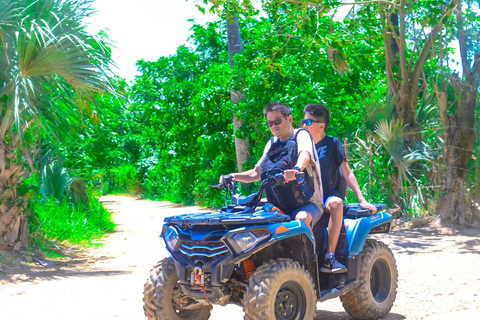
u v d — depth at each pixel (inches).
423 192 537.6
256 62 628.7
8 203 365.1
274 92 715.4
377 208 221.1
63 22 335.3
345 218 211.6
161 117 1019.3
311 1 511.2
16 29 336.8
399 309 226.4
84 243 472.4
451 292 252.7
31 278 302.8
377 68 718.5
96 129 765.9
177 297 187.9
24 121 330.3
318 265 195.9
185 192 1166.3
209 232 171.3
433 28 534.0
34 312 223.9
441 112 513.7
